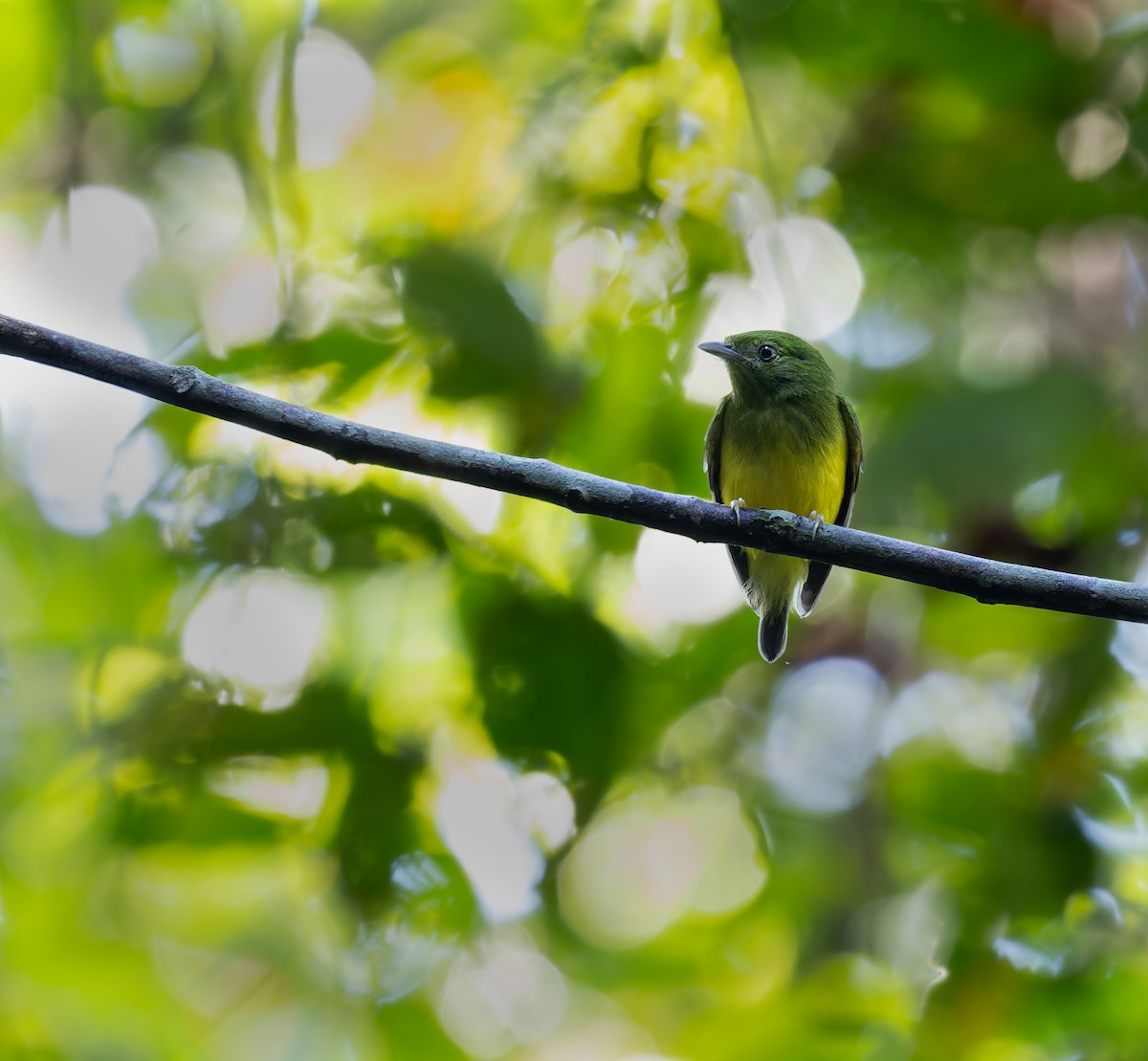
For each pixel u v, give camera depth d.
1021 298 12.68
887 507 10.79
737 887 12.93
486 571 10.02
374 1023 10.30
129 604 10.98
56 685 11.99
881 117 11.91
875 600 12.91
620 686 9.84
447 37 12.40
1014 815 11.30
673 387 11.29
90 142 13.09
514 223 11.67
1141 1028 10.43
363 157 12.12
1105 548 11.23
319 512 10.12
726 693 12.75
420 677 10.42
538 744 9.80
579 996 11.98
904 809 11.80
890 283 12.49
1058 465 10.60
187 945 11.84
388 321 10.42
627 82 11.73
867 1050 10.94
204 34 12.59
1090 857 11.02
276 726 9.88
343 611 10.17
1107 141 11.95
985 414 10.71
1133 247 12.60
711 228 11.53
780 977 11.98
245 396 7.31
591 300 11.43
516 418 10.41
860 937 12.03
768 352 11.71
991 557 10.94
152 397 7.21
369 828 9.91
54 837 11.43
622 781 11.13
